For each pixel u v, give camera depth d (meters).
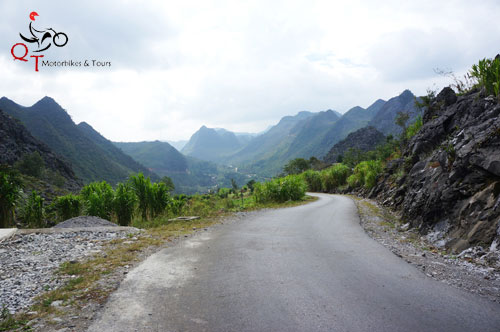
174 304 3.70
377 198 19.86
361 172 28.98
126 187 13.18
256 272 4.94
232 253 6.30
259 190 23.62
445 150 9.22
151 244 7.27
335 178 37.84
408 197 11.39
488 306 3.54
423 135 14.20
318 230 9.05
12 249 6.78
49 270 5.16
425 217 8.37
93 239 7.98
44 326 3.13
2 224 11.21
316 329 3.03
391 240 7.70
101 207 12.75
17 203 12.12
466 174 7.43
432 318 3.24
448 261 5.58
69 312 3.48
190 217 12.32
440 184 8.59
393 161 21.70
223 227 10.09
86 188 14.23
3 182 11.48
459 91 14.36
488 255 5.28
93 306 3.64
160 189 13.64
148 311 3.50
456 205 7.34
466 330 2.98
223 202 21.33
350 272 4.86
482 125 7.92
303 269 5.07
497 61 9.99
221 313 3.44
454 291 4.02
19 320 3.26
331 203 19.44
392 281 4.41
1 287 4.30
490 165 6.30
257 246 6.94
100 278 4.71
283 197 23.20
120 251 6.49
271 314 3.39
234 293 4.04
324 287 4.20
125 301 3.79
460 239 6.45
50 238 8.08
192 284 4.42
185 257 6.02
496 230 5.64
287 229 9.37
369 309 3.48
